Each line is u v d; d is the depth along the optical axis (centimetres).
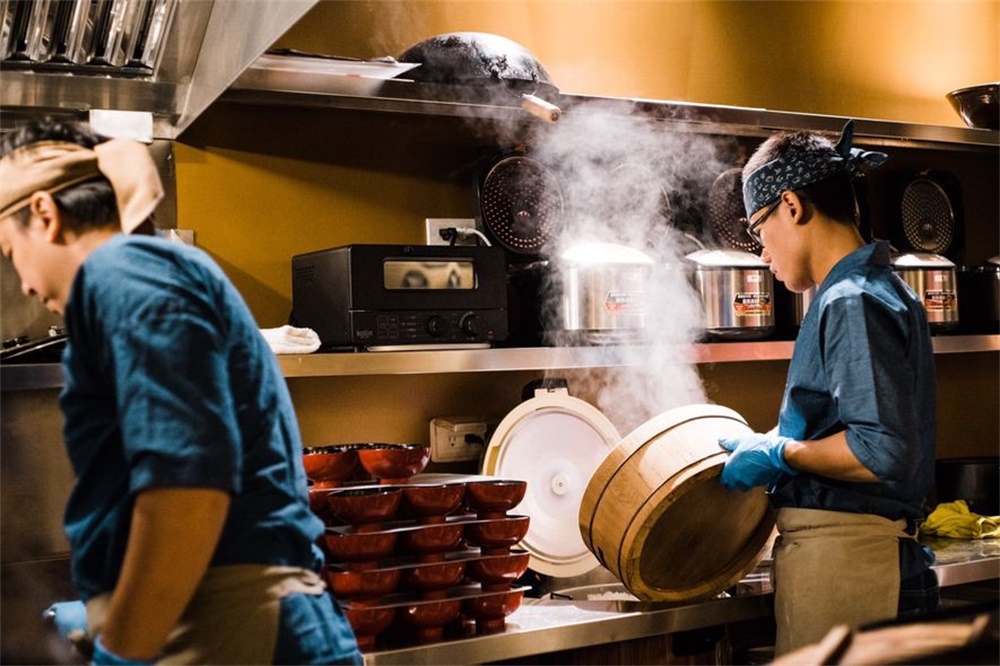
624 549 226
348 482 228
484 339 243
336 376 267
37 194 143
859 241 219
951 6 367
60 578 240
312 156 267
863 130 306
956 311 318
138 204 147
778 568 222
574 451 268
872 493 211
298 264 252
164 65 237
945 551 287
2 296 235
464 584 231
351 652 151
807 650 88
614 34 306
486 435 273
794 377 215
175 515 126
